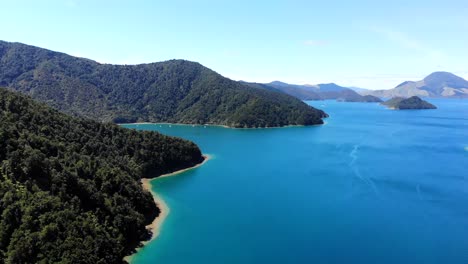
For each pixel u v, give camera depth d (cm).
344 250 9650
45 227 8112
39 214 8531
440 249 9725
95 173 11538
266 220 11569
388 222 11450
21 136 11075
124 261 8912
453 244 10000
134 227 10069
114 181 11462
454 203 13225
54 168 10456
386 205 12988
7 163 9531
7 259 7556
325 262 9069
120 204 10612
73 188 10031
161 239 10162
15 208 8381
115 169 12462
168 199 13425
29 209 8406
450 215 12069
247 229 10894
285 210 12431
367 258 9262
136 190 11850
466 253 9512
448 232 10756
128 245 9631
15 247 7681
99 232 9025
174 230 10744
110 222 9812
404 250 9662
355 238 10350
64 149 12262
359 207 12788
